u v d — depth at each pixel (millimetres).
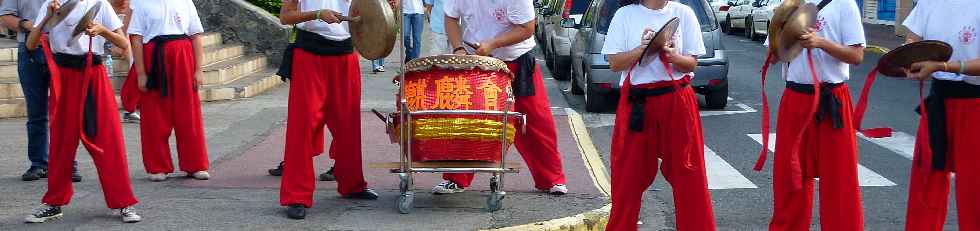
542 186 8016
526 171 8984
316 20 7199
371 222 7094
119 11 8117
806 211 6297
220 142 10844
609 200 7812
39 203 7707
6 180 8586
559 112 13055
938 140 5910
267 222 7105
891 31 33906
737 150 10922
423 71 7066
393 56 22703
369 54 6965
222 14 17469
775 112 13930
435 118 6973
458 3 7707
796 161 6008
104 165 6930
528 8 7562
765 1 30844
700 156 6105
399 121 7258
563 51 18297
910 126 12578
